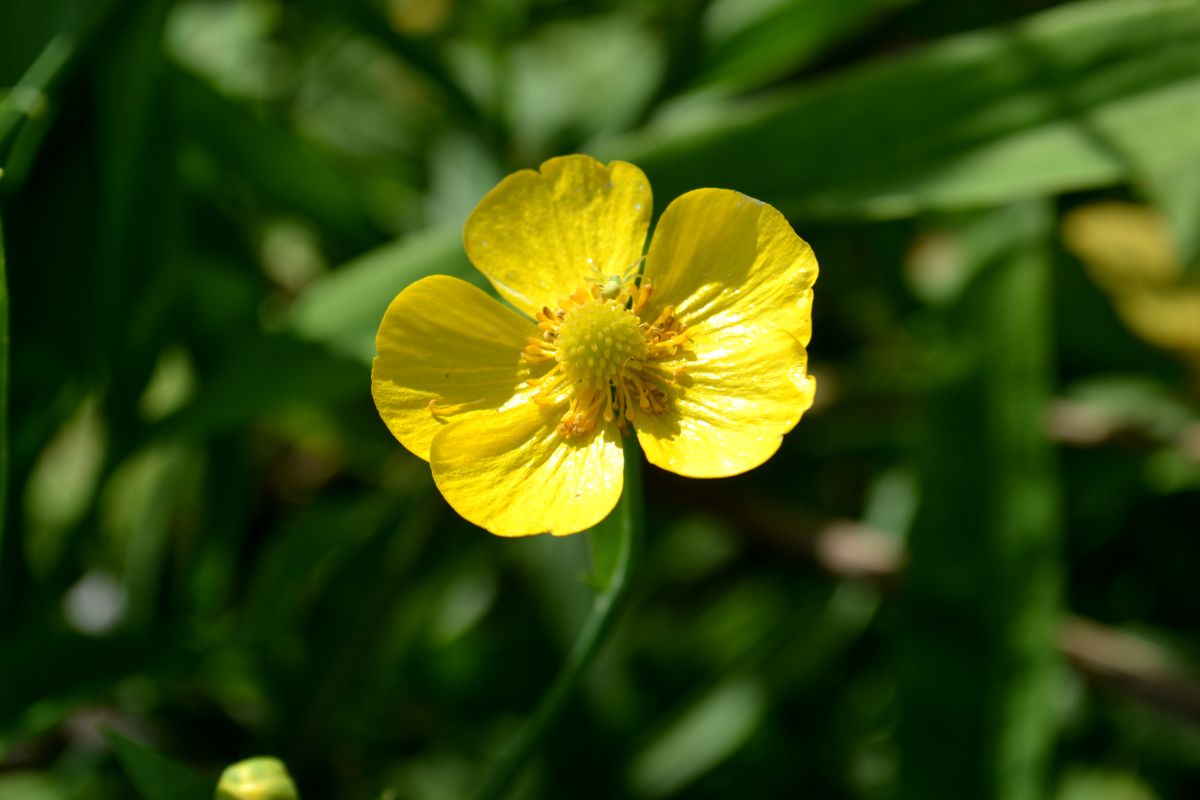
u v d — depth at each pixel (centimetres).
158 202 27
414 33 29
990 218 27
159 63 27
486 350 22
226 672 27
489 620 29
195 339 28
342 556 28
